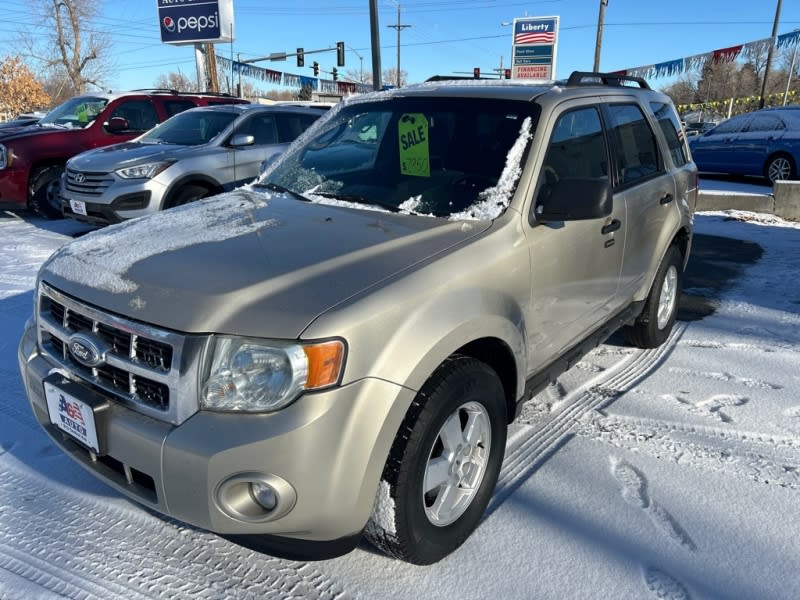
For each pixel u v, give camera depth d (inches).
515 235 103.8
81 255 97.1
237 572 92.0
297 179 132.5
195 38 647.8
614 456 123.0
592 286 130.2
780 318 208.1
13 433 126.7
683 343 185.9
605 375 162.4
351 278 83.9
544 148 114.4
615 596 87.9
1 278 233.6
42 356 96.9
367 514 80.2
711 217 397.7
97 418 81.4
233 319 76.4
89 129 359.6
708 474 117.0
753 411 141.9
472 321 88.7
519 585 89.7
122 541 97.8
